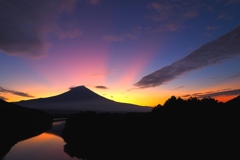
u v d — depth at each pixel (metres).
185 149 34.78
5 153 56.19
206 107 47.53
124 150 45.16
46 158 50.38
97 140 61.22
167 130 44.44
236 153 28.47
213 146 32.50
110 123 77.25
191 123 43.12
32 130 111.50
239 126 35.31
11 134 90.94
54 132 105.62
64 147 64.06
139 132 50.59
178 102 54.53
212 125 39.25
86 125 87.12
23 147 64.81
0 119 112.50
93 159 46.44
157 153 37.47
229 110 42.38
